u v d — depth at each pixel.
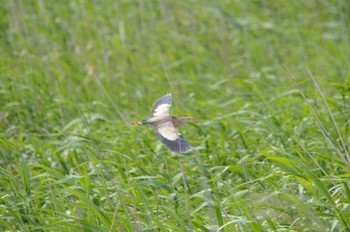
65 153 13.07
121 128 14.61
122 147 13.02
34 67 18.17
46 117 15.78
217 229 9.66
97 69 18.83
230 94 17.08
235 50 20.30
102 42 19.94
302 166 10.30
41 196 10.99
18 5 22.31
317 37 20.30
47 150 13.73
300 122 13.37
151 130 14.05
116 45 19.38
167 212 10.45
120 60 19.16
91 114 15.40
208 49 20.61
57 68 18.77
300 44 19.67
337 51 19.25
